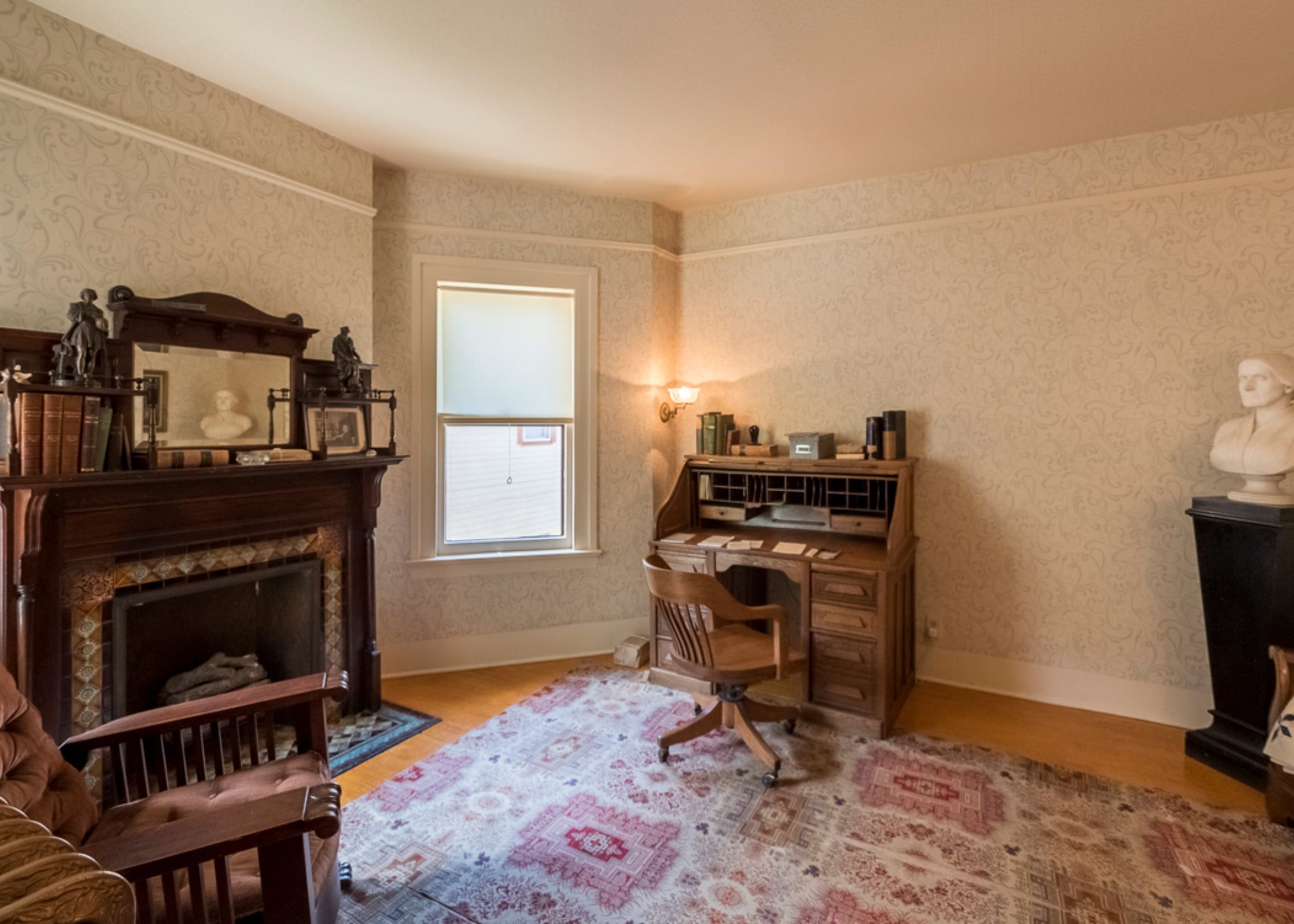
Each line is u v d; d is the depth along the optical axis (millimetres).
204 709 1530
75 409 1754
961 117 2496
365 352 2850
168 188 2166
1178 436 2605
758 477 3232
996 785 2191
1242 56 2047
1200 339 2557
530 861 1812
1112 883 1709
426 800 2107
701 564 2947
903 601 2822
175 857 1008
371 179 2883
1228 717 2312
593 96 2355
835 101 2377
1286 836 1902
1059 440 2820
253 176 2416
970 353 2979
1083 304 2750
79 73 1947
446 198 3137
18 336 1747
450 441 3240
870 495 2998
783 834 1928
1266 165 2436
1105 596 2764
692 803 2086
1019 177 2855
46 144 1884
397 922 1589
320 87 2311
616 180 3201
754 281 3475
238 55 2100
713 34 1958
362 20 1903
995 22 1880
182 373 2123
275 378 2396
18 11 1821
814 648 2689
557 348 3389
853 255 3219
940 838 1902
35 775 1247
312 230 2631
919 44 2002
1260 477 2209
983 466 2975
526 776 2252
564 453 3459
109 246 2025
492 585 3307
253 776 1529
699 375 3646
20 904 642
